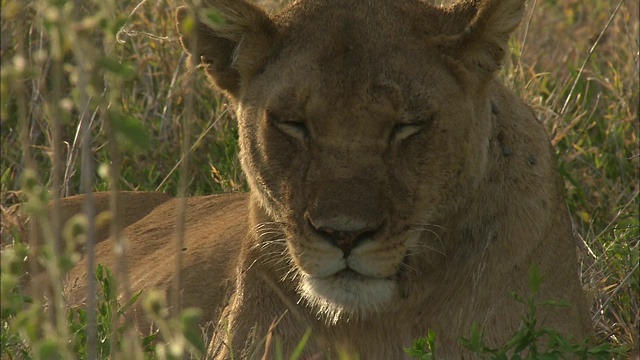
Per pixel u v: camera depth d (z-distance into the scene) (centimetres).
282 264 677
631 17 1334
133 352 565
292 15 666
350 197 593
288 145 629
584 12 1464
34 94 1069
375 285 614
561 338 616
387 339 677
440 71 635
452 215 653
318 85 617
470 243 661
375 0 654
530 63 1241
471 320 662
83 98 438
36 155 1074
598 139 1109
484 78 654
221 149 1069
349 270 609
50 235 459
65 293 802
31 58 1096
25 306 790
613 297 851
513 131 680
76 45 433
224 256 854
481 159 652
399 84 617
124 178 1066
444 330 668
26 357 591
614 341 793
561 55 1312
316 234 602
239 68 670
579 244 897
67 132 1070
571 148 1062
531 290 623
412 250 648
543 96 1171
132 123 429
